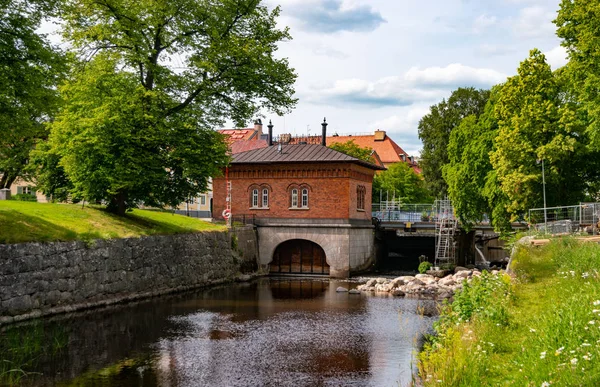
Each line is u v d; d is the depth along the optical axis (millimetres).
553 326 10961
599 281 15109
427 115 73000
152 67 32062
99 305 26828
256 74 34250
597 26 29609
